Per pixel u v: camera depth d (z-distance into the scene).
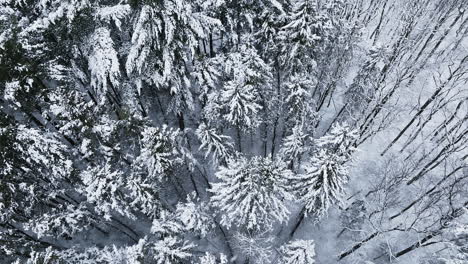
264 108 22.61
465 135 26.56
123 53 18.67
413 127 28.00
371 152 27.31
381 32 33.25
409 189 25.38
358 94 24.86
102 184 15.65
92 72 15.81
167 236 17.20
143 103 22.48
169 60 16.39
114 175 16.19
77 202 21.06
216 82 20.72
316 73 23.89
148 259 16.56
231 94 17.86
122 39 20.77
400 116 28.00
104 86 15.99
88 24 16.17
